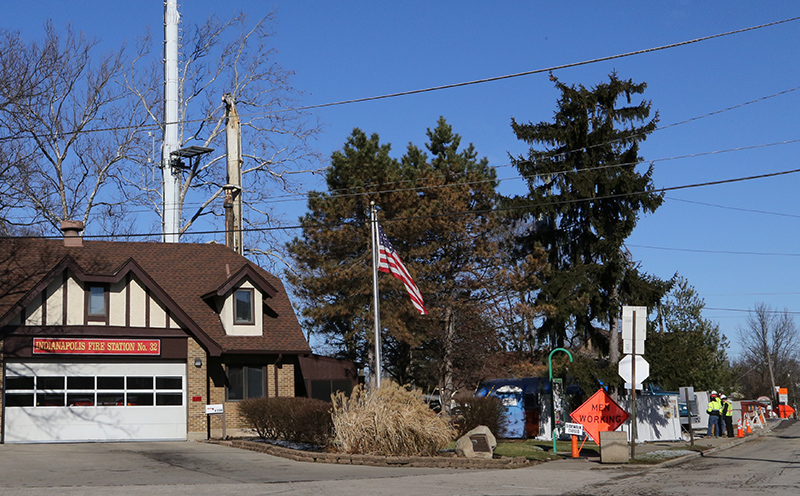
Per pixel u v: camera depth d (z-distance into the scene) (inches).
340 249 1437.0
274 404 1000.9
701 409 1565.0
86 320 1062.4
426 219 1347.2
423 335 1424.7
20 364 1035.3
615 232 1194.6
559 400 1187.3
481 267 1460.4
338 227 1400.1
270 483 607.5
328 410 876.6
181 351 1109.7
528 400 1210.0
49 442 1035.3
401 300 1407.5
